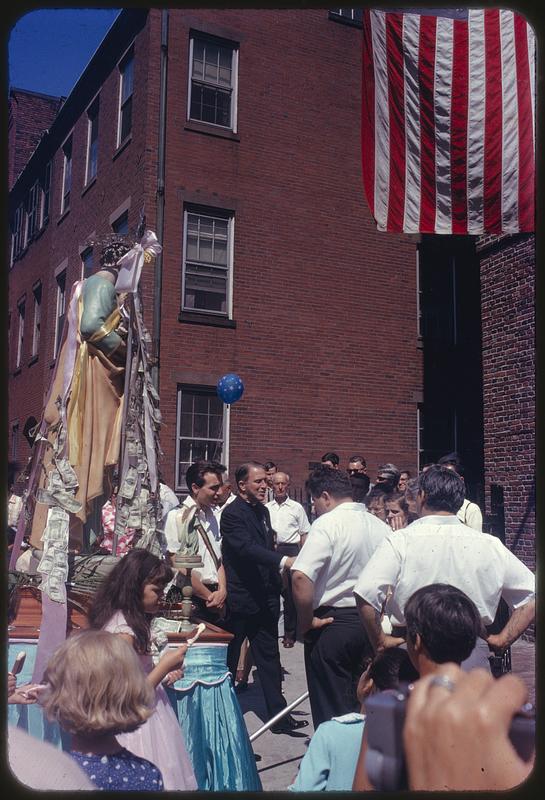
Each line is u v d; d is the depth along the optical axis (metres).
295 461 12.43
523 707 1.55
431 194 6.31
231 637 3.94
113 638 2.10
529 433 8.50
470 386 14.27
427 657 2.09
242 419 12.09
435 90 6.30
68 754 1.99
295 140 12.92
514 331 8.81
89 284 3.82
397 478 7.38
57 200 15.69
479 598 3.34
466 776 1.51
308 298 12.83
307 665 3.99
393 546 3.44
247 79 12.61
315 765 2.34
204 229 12.16
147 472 3.79
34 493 3.70
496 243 9.16
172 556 4.55
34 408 15.69
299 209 12.87
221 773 3.69
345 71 13.48
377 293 13.52
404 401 13.56
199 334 11.83
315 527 3.94
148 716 2.05
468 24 6.23
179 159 11.90
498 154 6.20
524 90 6.10
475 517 6.15
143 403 3.87
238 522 5.29
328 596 3.91
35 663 3.12
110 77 13.34
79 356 3.77
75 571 3.49
